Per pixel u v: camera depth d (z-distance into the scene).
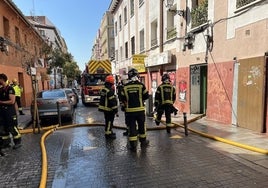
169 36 15.35
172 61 14.73
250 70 8.20
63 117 12.56
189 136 8.10
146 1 19.66
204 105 12.32
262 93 7.69
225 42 9.53
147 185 4.53
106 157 6.18
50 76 39.72
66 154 6.54
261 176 4.72
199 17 11.45
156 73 17.75
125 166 5.51
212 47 10.41
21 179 5.01
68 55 37.09
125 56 28.39
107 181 4.77
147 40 19.72
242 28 8.55
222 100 9.86
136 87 6.82
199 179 4.68
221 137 7.45
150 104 12.34
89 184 4.67
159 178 4.80
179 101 13.92
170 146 6.95
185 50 12.93
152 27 18.66
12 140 8.00
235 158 5.75
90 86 21.14
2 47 14.35
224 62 9.63
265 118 7.73
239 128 8.67
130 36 25.47
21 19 19.31
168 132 8.64
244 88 8.52
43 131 9.75
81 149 6.97
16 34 19.00
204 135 7.89
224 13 9.53
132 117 6.75
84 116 14.79
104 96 8.06
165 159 5.86
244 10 8.41
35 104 9.70
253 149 6.18
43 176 4.91
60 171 5.36
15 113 7.31
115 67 34.97
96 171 5.28
